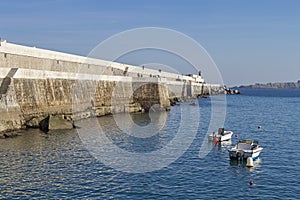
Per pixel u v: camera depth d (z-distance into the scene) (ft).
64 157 125.80
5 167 111.24
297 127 222.07
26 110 184.65
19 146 141.59
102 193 89.86
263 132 200.13
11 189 91.40
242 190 94.27
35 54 200.85
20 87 182.09
